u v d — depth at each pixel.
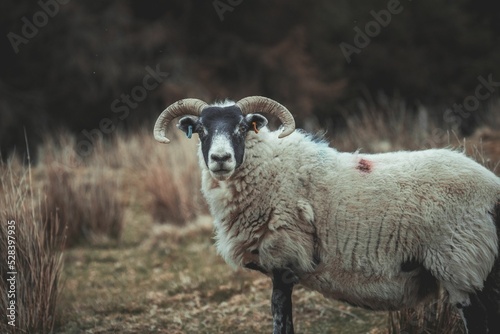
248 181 8.30
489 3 42.59
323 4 38.47
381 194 7.98
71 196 14.38
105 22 31.67
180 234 14.09
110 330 10.20
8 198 9.89
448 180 7.86
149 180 16.27
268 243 8.23
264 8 36.38
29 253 9.70
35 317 9.67
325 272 8.21
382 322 9.83
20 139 30.56
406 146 15.45
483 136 15.52
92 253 13.56
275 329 8.25
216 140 8.11
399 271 7.95
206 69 33.28
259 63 33.94
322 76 36.41
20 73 32.03
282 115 8.41
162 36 32.06
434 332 8.88
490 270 7.75
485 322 7.72
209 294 11.23
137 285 12.06
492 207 7.80
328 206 8.12
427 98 38.31
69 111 31.91
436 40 40.28
